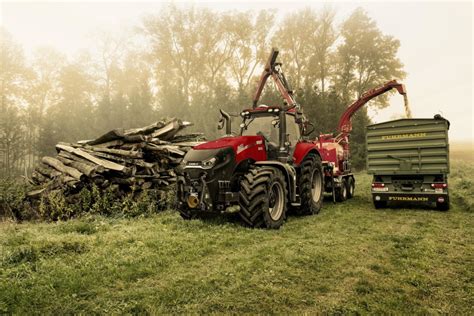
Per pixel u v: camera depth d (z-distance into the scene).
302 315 2.41
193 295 2.71
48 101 27.17
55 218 6.20
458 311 2.55
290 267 3.41
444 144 7.18
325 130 23.02
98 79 28.09
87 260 3.40
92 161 6.62
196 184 5.16
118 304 2.51
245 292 2.78
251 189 5.04
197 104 21.75
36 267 3.14
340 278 3.18
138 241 4.14
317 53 29.66
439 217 6.36
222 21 28.66
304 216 6.60
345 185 9.46
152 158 7.36
